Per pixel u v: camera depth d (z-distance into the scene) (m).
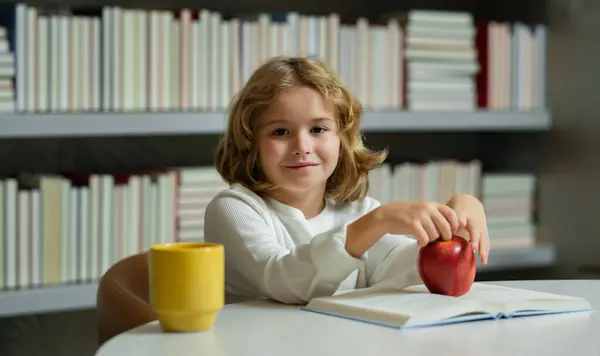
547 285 1.38
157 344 0.98
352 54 2.63
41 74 2.29
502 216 2.89
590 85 2.76
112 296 1.33
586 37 2.77
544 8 2.92
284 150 1.45
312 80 1.45
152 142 2.75
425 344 0.97
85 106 2.35
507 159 3.09
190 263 1.02
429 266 1.22
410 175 2.78
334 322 1.09
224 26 2.49
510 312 1.12
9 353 2.65
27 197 2.31
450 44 2.76
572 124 2.83
